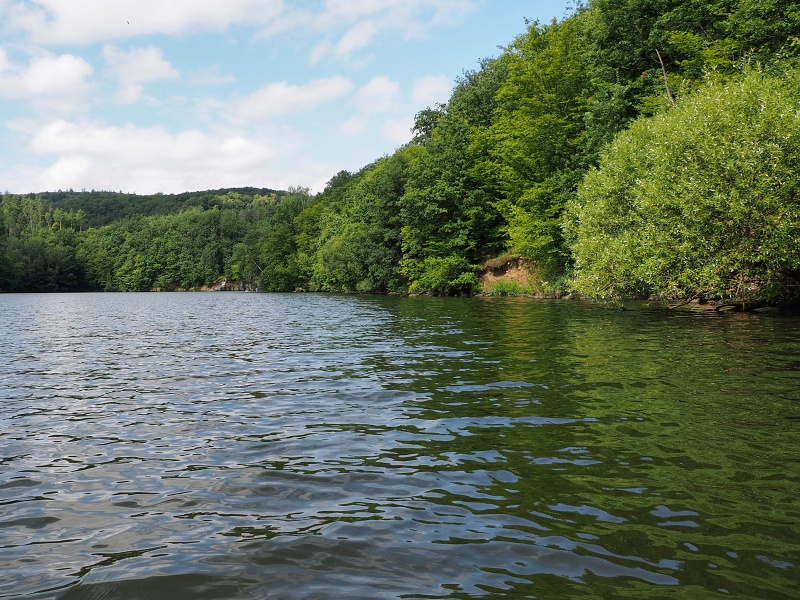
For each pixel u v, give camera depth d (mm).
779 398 7223
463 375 9867
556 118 34531
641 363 10109
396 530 4008
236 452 5996
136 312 39250
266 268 100625
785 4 24188
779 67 21328
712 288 16984
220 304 49875
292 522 4219
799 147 15391
